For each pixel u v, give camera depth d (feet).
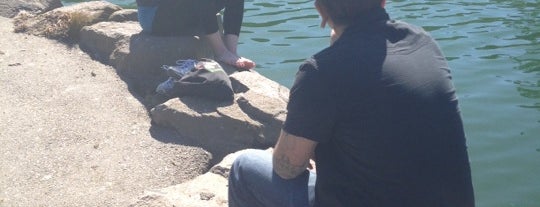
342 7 9.04
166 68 17.76
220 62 18.92
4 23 22.72
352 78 8.52
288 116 8.85
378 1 9.12
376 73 8.54
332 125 8.71
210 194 13.30
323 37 27.66
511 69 24.76
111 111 17.11
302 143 8.83
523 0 34.12
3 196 13.58
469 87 23.25
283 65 24.63
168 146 15.61
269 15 31.04
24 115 16.67
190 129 15.96
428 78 8.71
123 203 13.44
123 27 20.83
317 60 8.71
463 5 33.19
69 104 17.26
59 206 13.30
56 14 22.15
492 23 30.30
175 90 16.71
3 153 15.08
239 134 15.81
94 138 15.80
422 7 32.99
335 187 9.14
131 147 15.49
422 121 8.58
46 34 21.45
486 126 20.30
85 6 22.45
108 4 22.62
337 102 8.56
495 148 18.98
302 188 9.87
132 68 18.84
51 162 14.82
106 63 19.81
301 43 26.96
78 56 20.24
